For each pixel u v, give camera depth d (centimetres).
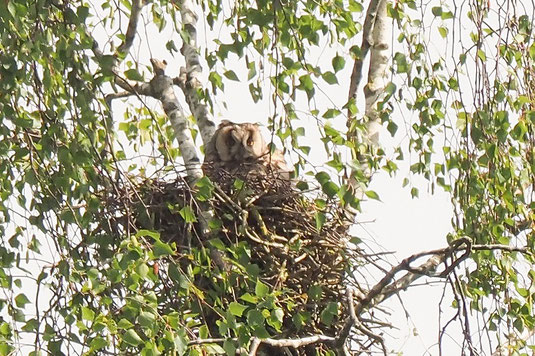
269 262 1143
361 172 1063
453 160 1172
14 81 1001
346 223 1175
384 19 1298
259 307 961
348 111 1160
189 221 1023
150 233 941
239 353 939
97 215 1016
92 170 1005
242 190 1161
